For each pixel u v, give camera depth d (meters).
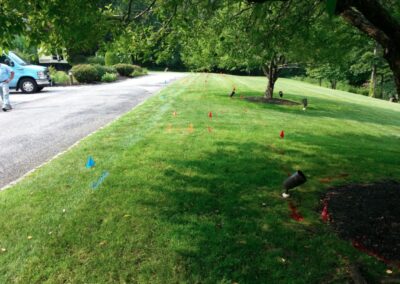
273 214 4.04
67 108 11.45
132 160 5.70
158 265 3.02
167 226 3.66
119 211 3.96
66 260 3.06
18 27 3.53
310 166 5.92
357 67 35.03
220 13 7.25
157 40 6.23
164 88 18.70
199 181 4.93
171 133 7.68
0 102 12.95
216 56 12.59
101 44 4.85
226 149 6.61
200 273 2.95
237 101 14.01
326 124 10.79
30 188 4.52
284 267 3.05
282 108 13.34
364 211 4.07
